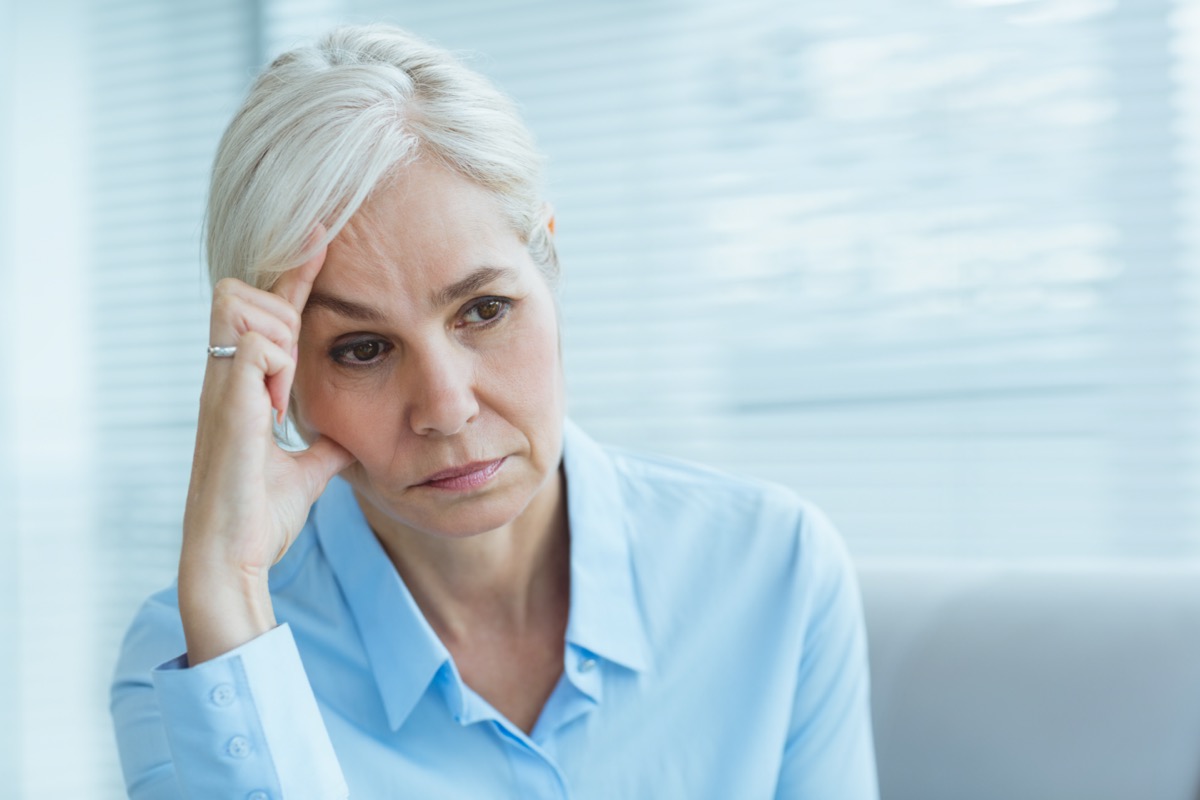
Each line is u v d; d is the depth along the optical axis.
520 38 2.12
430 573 0.95
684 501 1.07
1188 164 1.65
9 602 2.53
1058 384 1.74
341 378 0.82
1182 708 1.06
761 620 1.02
